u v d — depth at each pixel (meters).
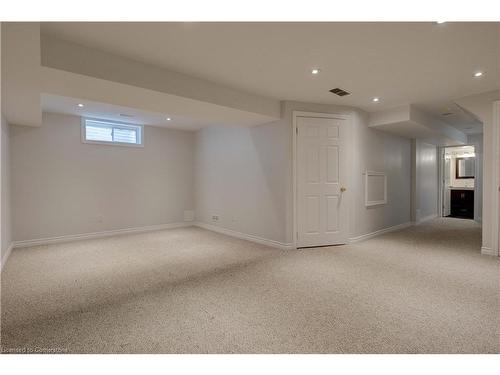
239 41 2.25
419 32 2.11
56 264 3.29
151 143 5.61
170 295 2.39
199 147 6.00
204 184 5.84
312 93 3.57
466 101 3.66
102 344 1.68
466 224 6.08
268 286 2.58
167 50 2.40
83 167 4.79
